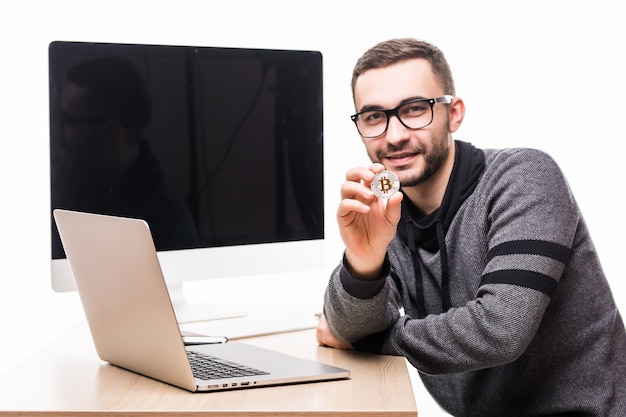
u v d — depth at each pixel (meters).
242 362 1.65
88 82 2.18
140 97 2.22
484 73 3.23
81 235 1.59
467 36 3.23
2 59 3.22
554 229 1.76
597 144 3.19
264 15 3.27
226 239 2.32
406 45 2.02
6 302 3.24
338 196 3.28
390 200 1.64
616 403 1.86
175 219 2.26
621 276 3.18
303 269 2.42
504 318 1.65
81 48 2.17
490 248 1.80
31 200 3.24
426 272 2.04
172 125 2.26
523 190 1.83
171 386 1.53
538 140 3.21
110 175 2.20
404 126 1.98
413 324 1.75
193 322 2.18
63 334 2.05
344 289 1.75
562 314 1.89
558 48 3.20
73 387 1.54
